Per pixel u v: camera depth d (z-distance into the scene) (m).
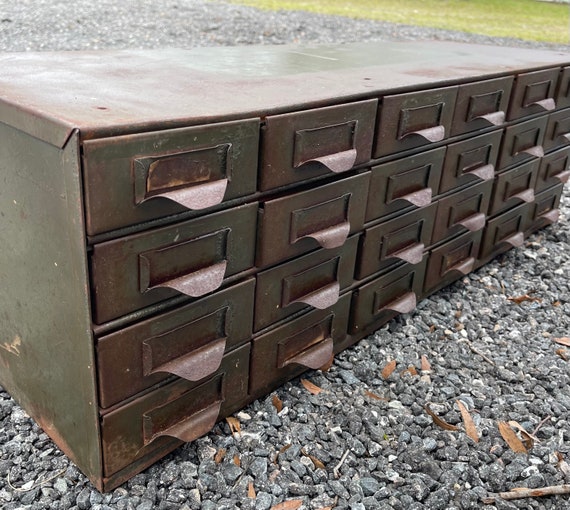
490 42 7.07
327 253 1.70
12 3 7.39
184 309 1.38
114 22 6.71
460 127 2.02
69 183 1.11
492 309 2.37
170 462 1.53
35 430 1.61
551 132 2.60
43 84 1.44
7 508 1.39
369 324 2.05
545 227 3.08
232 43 6.09
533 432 1.73
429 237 2.12
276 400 1.76
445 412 1.79
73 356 1.31
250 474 1.52
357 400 1.81
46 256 1.27
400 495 1.49
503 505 1.48
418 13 9.61
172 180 1.22
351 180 1.65
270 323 1.64
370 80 1.77
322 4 9.62
